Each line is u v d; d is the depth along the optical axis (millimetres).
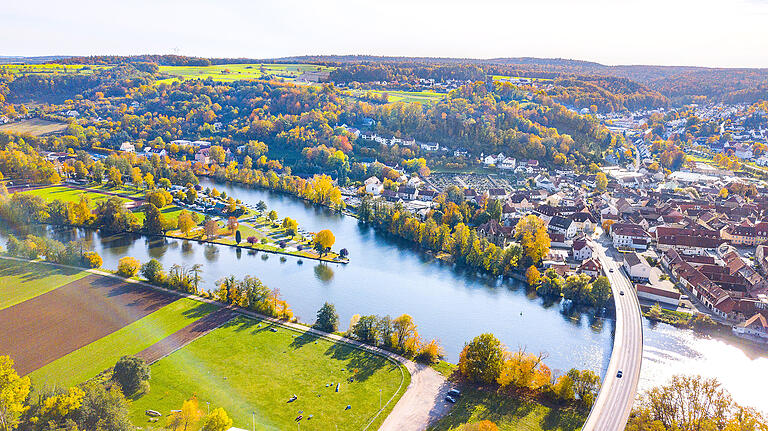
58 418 113062
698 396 141875
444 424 127750
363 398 138375
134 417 126625
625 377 137000
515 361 143875
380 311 195625
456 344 173375
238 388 140625
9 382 119938
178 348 158875
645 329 185250
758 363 164875
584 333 181875
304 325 177250
